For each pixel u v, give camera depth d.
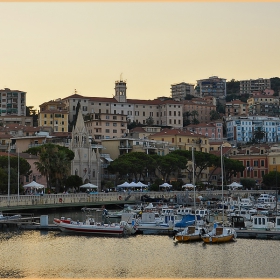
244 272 136.38
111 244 170.38
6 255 154.00
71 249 162.75
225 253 156.25
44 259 149.75
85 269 139.38
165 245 168.25
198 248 163.25
